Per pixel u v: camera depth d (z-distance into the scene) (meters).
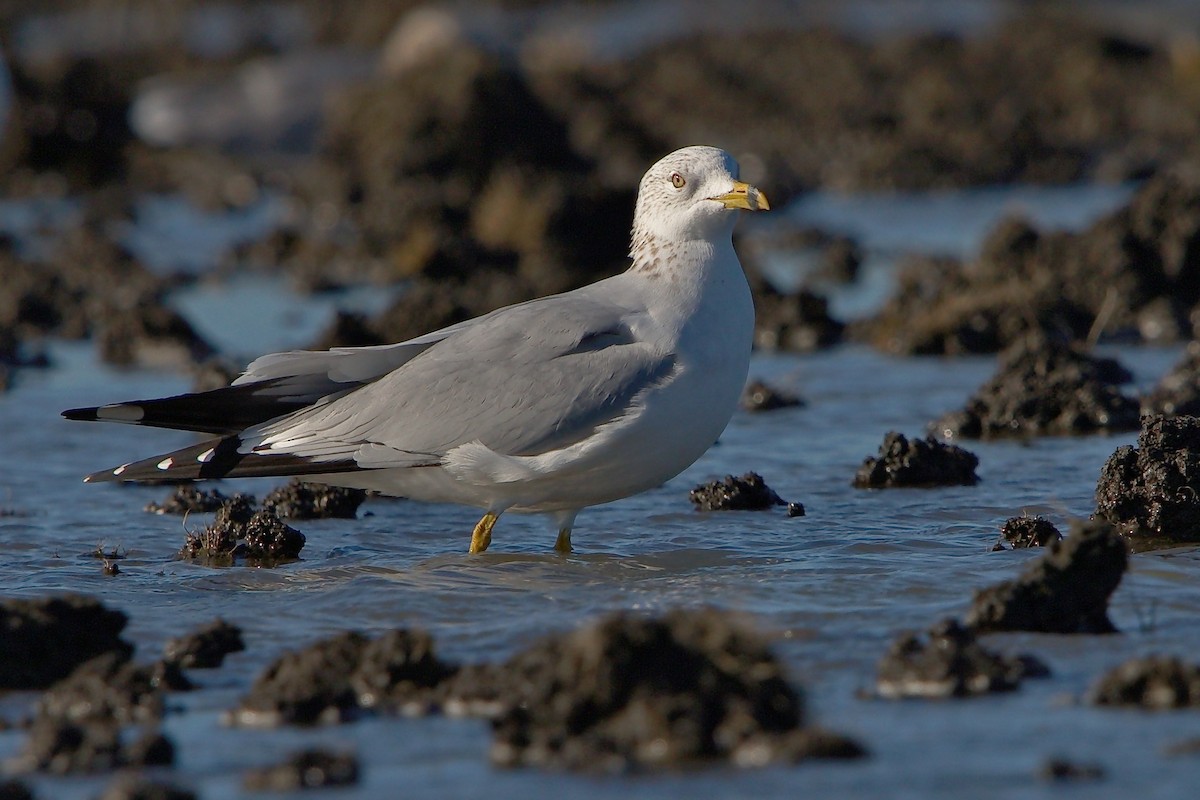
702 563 12.05
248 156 47.12
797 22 58.47
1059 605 9.73
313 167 41.41
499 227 30.72
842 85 48.09
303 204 39.38
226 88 48.72
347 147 40.31
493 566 12.14
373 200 35.00
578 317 12.50
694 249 12.81
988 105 44.16
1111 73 46.22
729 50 53.09
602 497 12.61
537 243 30.02
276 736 8.42
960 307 22.09
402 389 12.52
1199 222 22.84
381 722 8.60
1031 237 23.52
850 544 12.43
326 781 7.64
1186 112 43.34
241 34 63.72
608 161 41.88
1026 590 9.79
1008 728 8.14
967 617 9.90
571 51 53.09
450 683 8.81
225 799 7.57
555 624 10.30
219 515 13.23
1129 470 12.51
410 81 39.84
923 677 8.73
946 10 59.38
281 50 61.78
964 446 16.17
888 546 12.32
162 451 16.98
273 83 48.09
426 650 9.02
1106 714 8.31
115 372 22.22
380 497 15.00
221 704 9.04
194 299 28.50
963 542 12.39
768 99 48.09
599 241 30.17
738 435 17.03
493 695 8.64
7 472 16.17
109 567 12.38
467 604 11.01
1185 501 12.16
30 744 8.09
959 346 21.69
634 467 12.37
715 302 12.67
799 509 13.59
